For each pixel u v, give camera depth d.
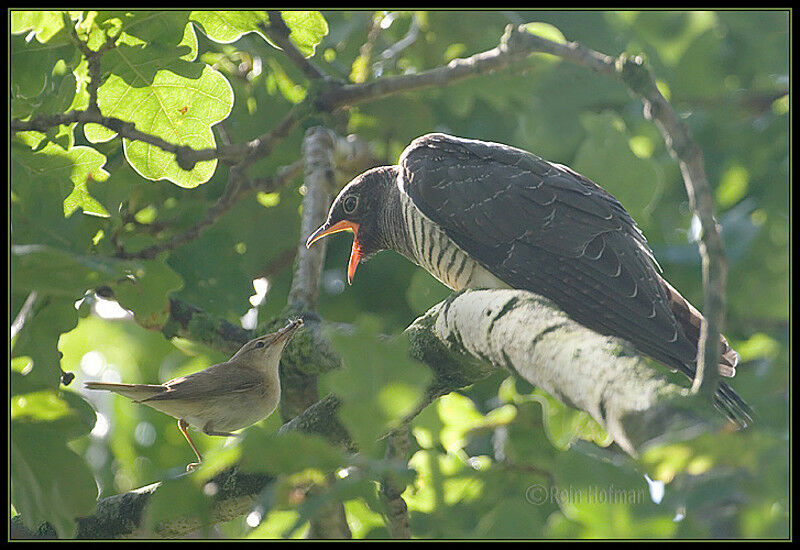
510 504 8.77
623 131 11.37
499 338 6.29
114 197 9.69
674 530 7.52
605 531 7.70
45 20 8.71
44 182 8.30
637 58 6.99
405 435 8.98
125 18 8.83
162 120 9.47
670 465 4.95
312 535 9.10
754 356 12.26
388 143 12.96
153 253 10.53
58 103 8.98
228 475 7.43
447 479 9.79
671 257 13.28
